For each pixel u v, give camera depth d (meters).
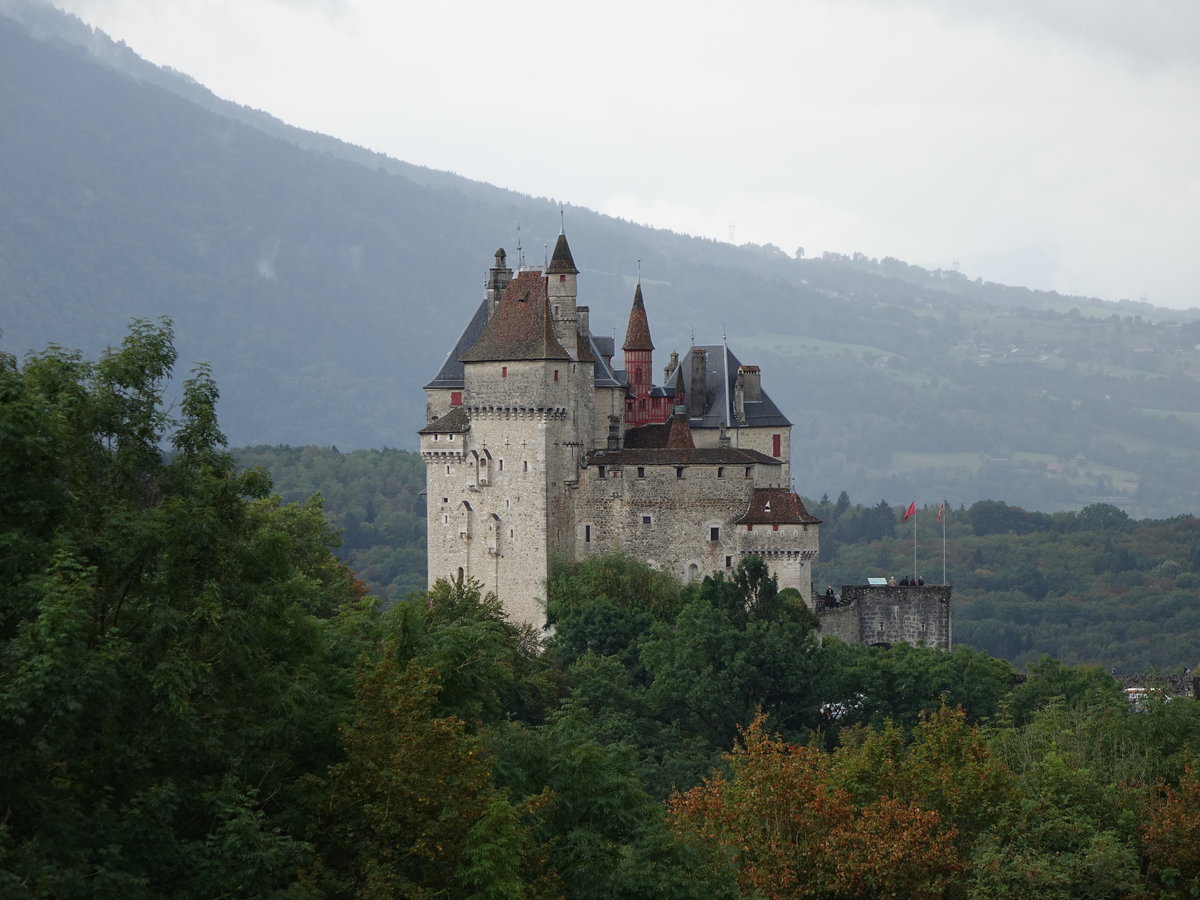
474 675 109.19
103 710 78.56
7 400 81.62
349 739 88.38
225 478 92.50
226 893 79.81
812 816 106.38
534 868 90.50
